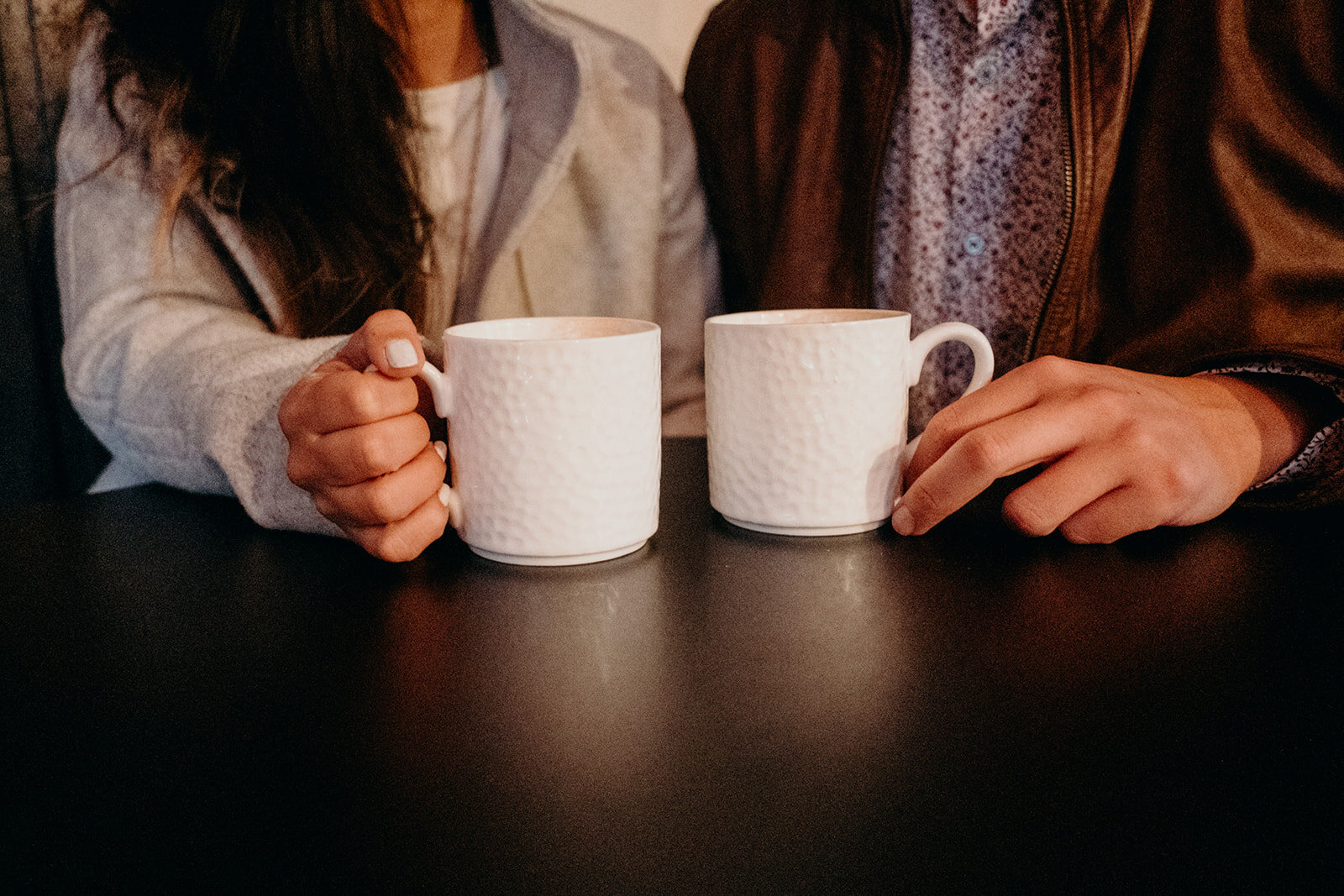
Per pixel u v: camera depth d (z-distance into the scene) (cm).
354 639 48
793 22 98
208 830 36
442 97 96
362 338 55
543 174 93
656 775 38
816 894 33
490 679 44
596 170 100
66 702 44
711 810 37
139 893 34
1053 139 87
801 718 41
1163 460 56
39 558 58
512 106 95
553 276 103
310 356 61
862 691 43
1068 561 55
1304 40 76
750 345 56
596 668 45
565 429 53
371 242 86
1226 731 40
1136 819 36
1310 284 76
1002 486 66
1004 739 40
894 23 89
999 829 36
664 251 106
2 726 42
